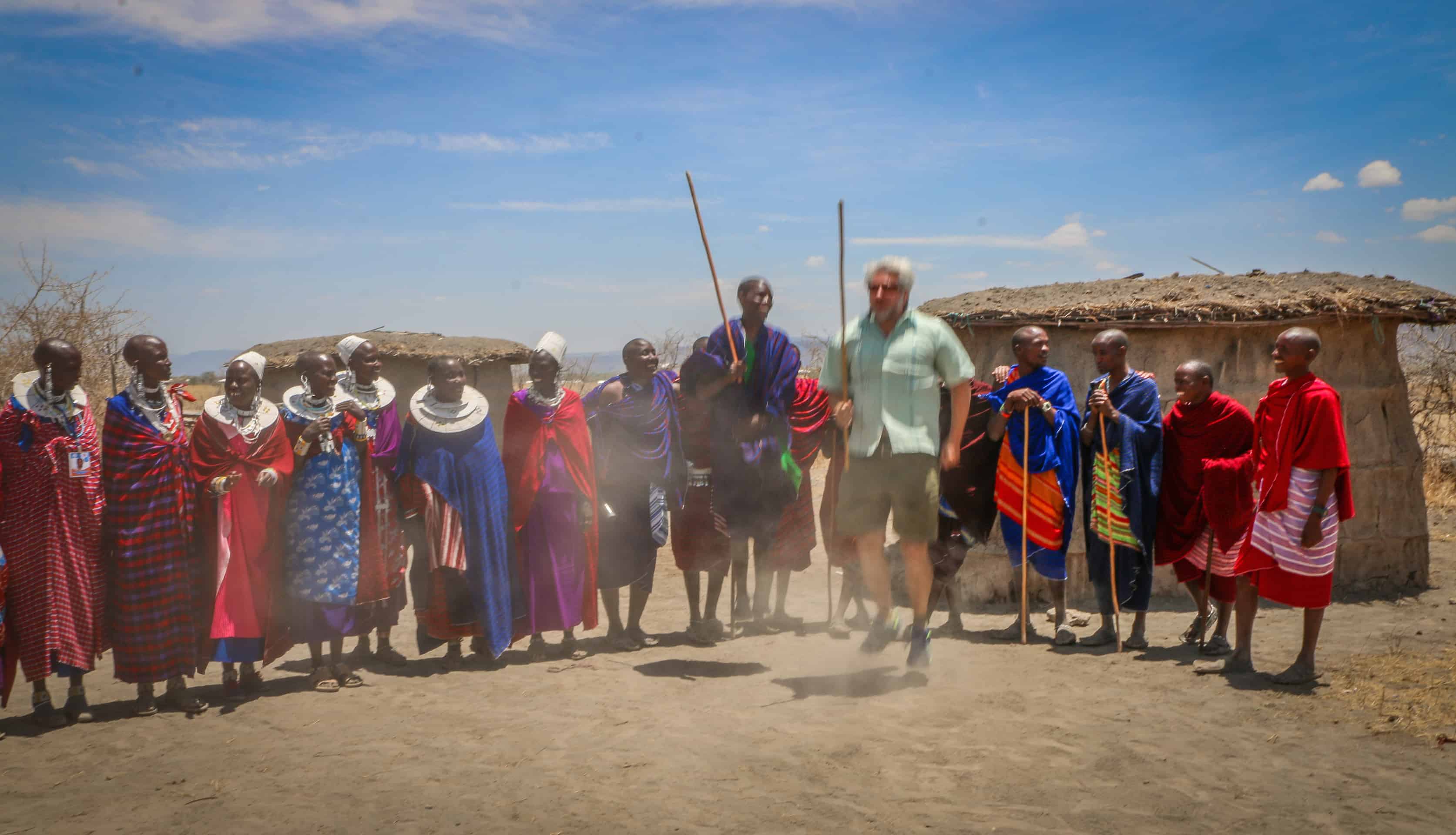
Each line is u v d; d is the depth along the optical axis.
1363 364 8.78
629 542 7.02
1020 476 6.96
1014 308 8.54
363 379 6.50
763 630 7.67
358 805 4.27
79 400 5.61
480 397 6.72
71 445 5.48
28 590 5.39
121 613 5.55
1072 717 5.30
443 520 6.46
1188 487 6.75
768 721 5.30
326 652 7.33
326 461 6.08
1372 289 8.98
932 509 5.98
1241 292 8.86
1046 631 7.36
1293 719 5.25
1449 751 4.75
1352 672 6.07
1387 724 5.13
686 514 7.22
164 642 5.59
